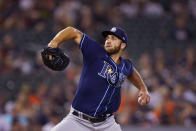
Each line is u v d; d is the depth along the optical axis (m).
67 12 48.47
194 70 45.25
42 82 41.41
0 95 40.16
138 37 50.03
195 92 41.44
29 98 36.84
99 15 49.75
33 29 48.09
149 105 37.72
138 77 19.08
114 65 17.48
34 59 44.12
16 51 44.53
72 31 16.77
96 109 17.33
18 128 33.59
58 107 36.44
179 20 52.00
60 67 16.66
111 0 53.06
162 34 50.66
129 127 34.41
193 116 37.69
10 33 46.97
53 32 47.47
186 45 49.41
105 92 17.36
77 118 17.39
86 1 51.28
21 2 50.28
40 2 50.34
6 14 49.28
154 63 44.38
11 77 42.38
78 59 43.16
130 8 53.00
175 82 41.72
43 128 33.66
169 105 37.38
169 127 34.81
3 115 35.25
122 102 36.59
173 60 45.88
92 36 46.16
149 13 53.41
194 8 54.59
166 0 55.28
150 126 35.25
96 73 17.22
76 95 17.45
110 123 17.94
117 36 17.42
